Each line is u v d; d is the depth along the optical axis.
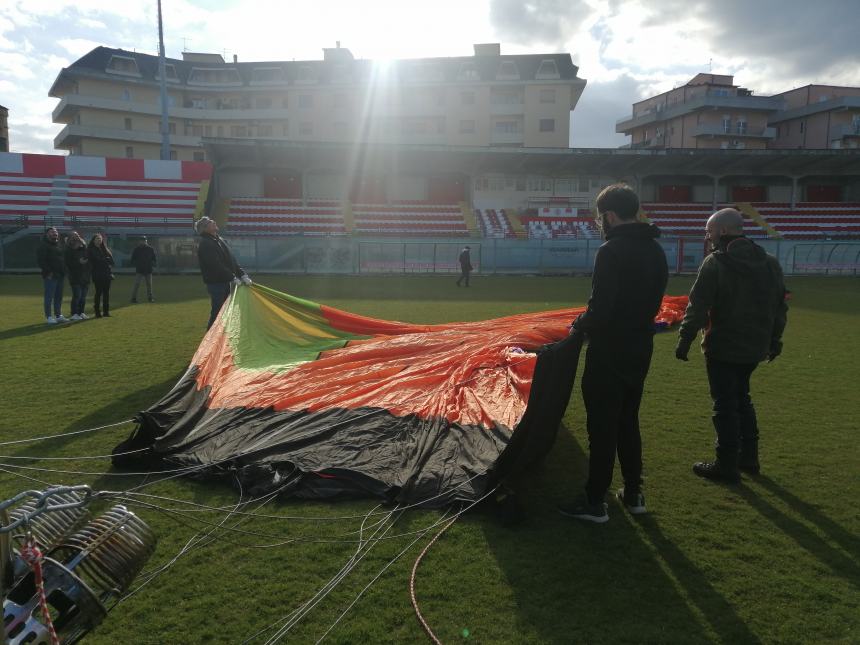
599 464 3.79
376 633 2.79
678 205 40.94
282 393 5.85
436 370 6.38
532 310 15.03
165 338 10.23
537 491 4.39
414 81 53.19
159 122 58.69
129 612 2.94
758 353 4.40
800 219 39.53
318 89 55.75
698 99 53.34
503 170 41.00
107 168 34.69
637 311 3.62
